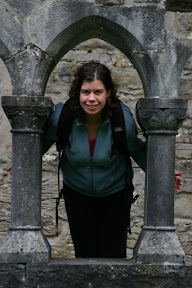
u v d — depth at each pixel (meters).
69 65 4.39
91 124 2.66
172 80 2.63
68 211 2.87
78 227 2.88
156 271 2.54
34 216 2.59
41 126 2.61
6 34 2.60
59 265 2.54
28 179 2.59
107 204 2.83
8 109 2.57
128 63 4.39
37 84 2.61
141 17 2.63
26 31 2.61
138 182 4.30
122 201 2.83
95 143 2.64
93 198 2.81
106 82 2.61
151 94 2.62
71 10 2.62
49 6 2.62
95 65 2.60
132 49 2.66
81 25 2.65
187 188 4.30
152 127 2.60
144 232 2.61
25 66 2.60
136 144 2.72
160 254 2.55
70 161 2.68
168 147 2.61
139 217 4.28
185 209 4.31
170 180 2.61
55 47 2.64
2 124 4.37
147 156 2.63
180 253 2.56
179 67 2.64
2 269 2.53
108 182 2.72
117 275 2.54
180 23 4.39
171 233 2.59
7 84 4.36
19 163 2.59
